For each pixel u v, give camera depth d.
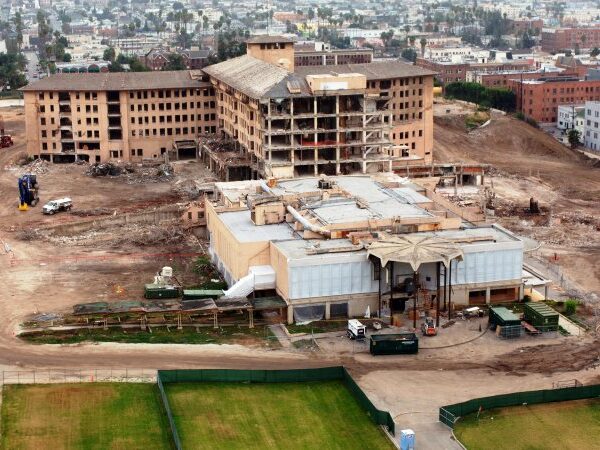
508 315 168.50
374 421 135.38
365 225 188.12
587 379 150.38
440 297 179.12
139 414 137.62
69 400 141.75
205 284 197.00
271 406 140.38
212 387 146.75
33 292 190.75
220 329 170.25
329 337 166.38
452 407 135.50
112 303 172.12
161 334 167.62
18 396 142.75
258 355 158.88
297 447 128.50
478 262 180.00
